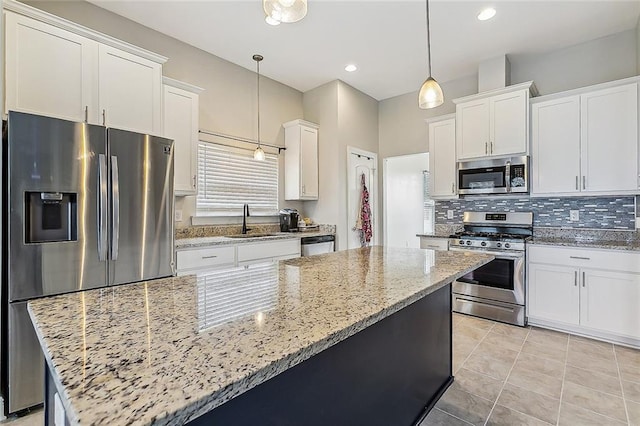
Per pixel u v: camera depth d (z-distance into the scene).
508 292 3.16
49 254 1.89
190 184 3.04
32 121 1.84
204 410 0.52
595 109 2.90
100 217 2.07
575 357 2.45
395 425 1.49
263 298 1.09
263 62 3.76
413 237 5.86
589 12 2.82
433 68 3.90
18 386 1.82
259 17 2.90
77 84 2.24
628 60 3.12
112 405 0.48
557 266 2.92
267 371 0.62
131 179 2.23
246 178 3.92
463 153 3.62
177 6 2.75
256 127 4.03
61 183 1.92
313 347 0.73
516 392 2.01
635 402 1.89
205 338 0.75
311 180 4.30
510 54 3.57
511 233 3.62
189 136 3.04
